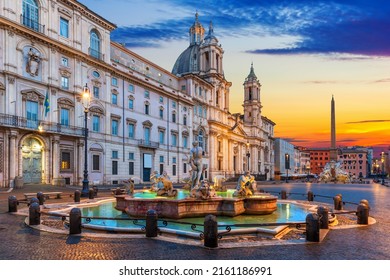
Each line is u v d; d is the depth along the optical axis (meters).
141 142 55.53
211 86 81.06
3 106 34.53
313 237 10.34
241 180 17.78
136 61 60.12
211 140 79.94
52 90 39.81
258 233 11.59
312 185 61.19
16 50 36.12
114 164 49.59
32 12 38.41
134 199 15.37
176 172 65.75
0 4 34.62
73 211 11.41
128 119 52.72
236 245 9.80
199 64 86.69
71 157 42.50
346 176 81.31
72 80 42.88
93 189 27.36
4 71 34.59
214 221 9.71
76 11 43.78
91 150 45.12
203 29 98.50
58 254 8.88
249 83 116.12
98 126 47.12
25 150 37.22
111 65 49.19
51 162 39.28
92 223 13.84
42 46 39.06
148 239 10.63
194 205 15.07
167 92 62.91
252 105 114.94
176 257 8.59
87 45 45.69
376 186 57.44
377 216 16.56
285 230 12.30
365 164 183.75
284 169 147.50
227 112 90.12
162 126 61.66
